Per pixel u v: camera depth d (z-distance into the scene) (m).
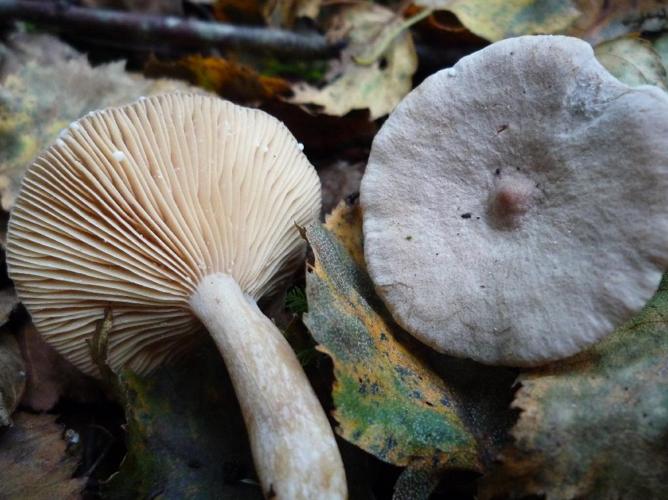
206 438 0.07
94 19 0.12
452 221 0.08
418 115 0.08
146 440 0.07
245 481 0.07
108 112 0.07
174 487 0.07
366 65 0.11
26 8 0.12
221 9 0.12
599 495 0.06
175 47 0.13
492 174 0.08
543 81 0.07
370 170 0.08
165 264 0.07
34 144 0.11
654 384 0.06
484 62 0.08
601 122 0.07
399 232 0.08
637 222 0.06
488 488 0.06
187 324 0.08
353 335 0.07
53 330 0.08
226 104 0.08
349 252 0.08
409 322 0.07
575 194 0.07
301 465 0.06
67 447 0.08
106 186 0.07
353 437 0.06
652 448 0.06
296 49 0.12
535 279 0.07
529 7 0.10
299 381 0.07
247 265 0.08
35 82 0.11
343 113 0.11
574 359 0.07
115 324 0.08
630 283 0.06
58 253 0.07
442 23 0.11
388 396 0.07
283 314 0.09
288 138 0.08
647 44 0.09
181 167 0.07
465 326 0.07
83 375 0.09
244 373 0.07
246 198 0.07
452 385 0.07
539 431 0.06
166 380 0.08
